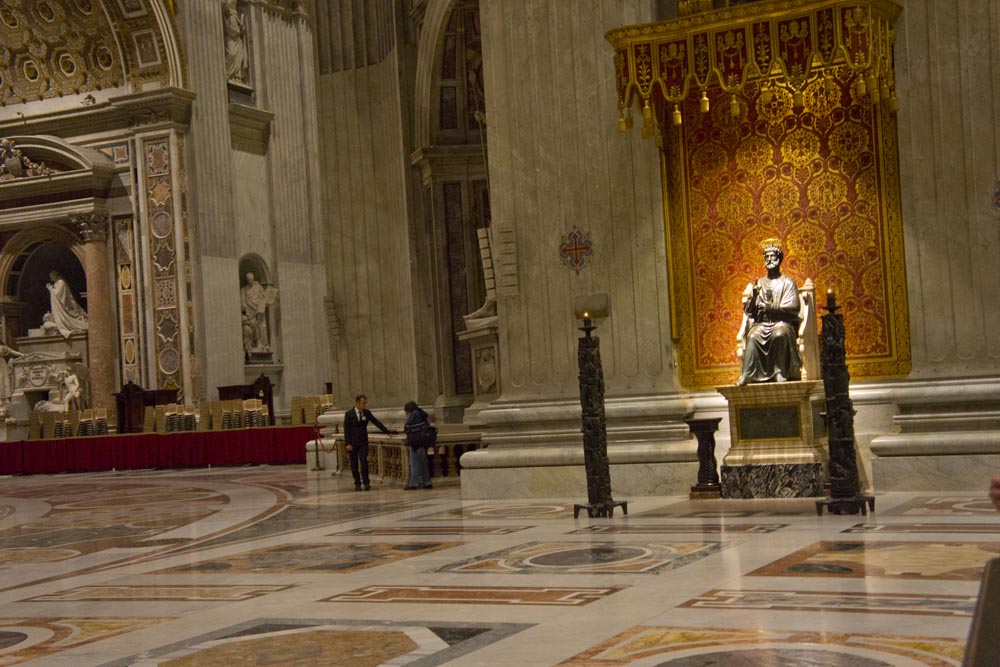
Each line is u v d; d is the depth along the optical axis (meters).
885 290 11.42
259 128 31.83
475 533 9.34
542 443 12.45
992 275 10.82
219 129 29.95
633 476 11.88
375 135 19.03
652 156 12.16
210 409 26.53
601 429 10.06
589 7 12.38
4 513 15.41
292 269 32.19
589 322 10.13
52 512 15.02
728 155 12.04
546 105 12.55
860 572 6.36
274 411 31.06
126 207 29.75
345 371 19.44
